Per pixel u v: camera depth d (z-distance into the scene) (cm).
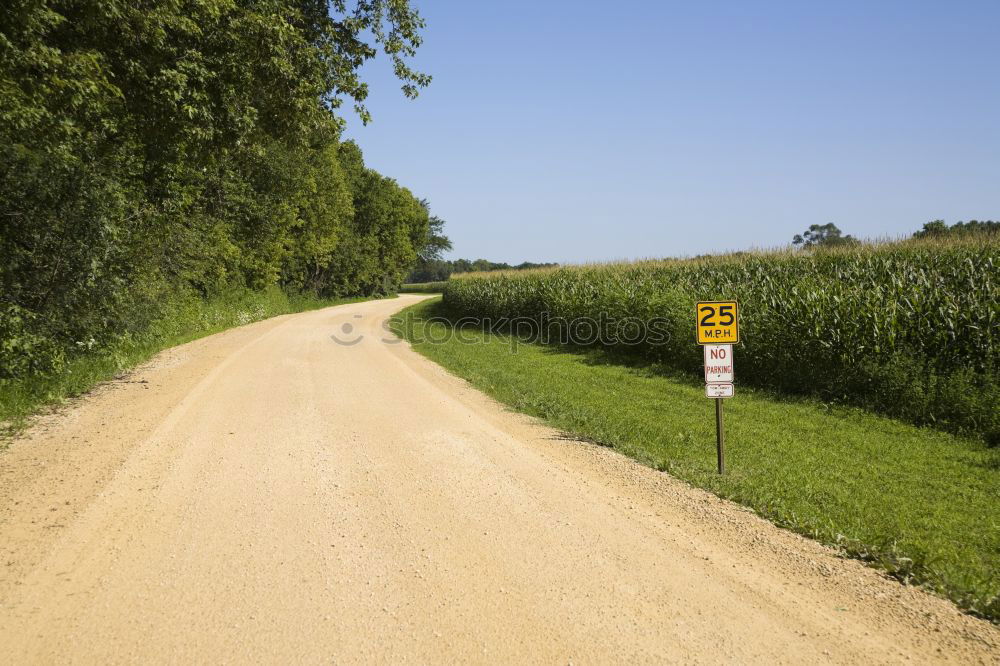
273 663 304
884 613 368
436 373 1370
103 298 1237
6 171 1072
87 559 417
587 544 460
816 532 499
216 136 1056
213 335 2281
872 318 1153
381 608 360
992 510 631
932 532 555
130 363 1388
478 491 575
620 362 1734
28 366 996
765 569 426
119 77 927
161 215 1491
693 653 319
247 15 962
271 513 508
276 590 379
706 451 819
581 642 327
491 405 1029
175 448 694
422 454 694
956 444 899
